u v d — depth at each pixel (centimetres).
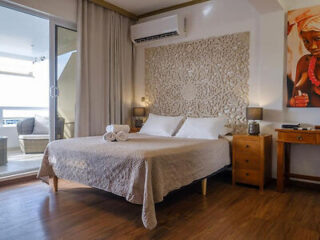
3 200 261
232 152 324
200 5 399
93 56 400
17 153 489
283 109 327
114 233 190
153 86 457
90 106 399
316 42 302
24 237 183
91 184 236
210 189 305
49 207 242
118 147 238
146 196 189
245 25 358
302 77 312
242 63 361
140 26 443
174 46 427
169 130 377
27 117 563
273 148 334
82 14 382
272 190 301
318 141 267
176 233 191
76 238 182
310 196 280
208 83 392
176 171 228
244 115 361
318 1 304
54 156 278
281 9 319
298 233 192
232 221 213
